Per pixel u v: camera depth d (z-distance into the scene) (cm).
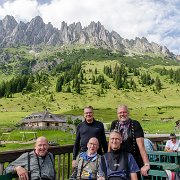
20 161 248
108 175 244
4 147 2259
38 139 254
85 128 306
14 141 2789
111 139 247
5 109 7206
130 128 271
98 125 308
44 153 252
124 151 251
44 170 248
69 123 4694
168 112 6147
